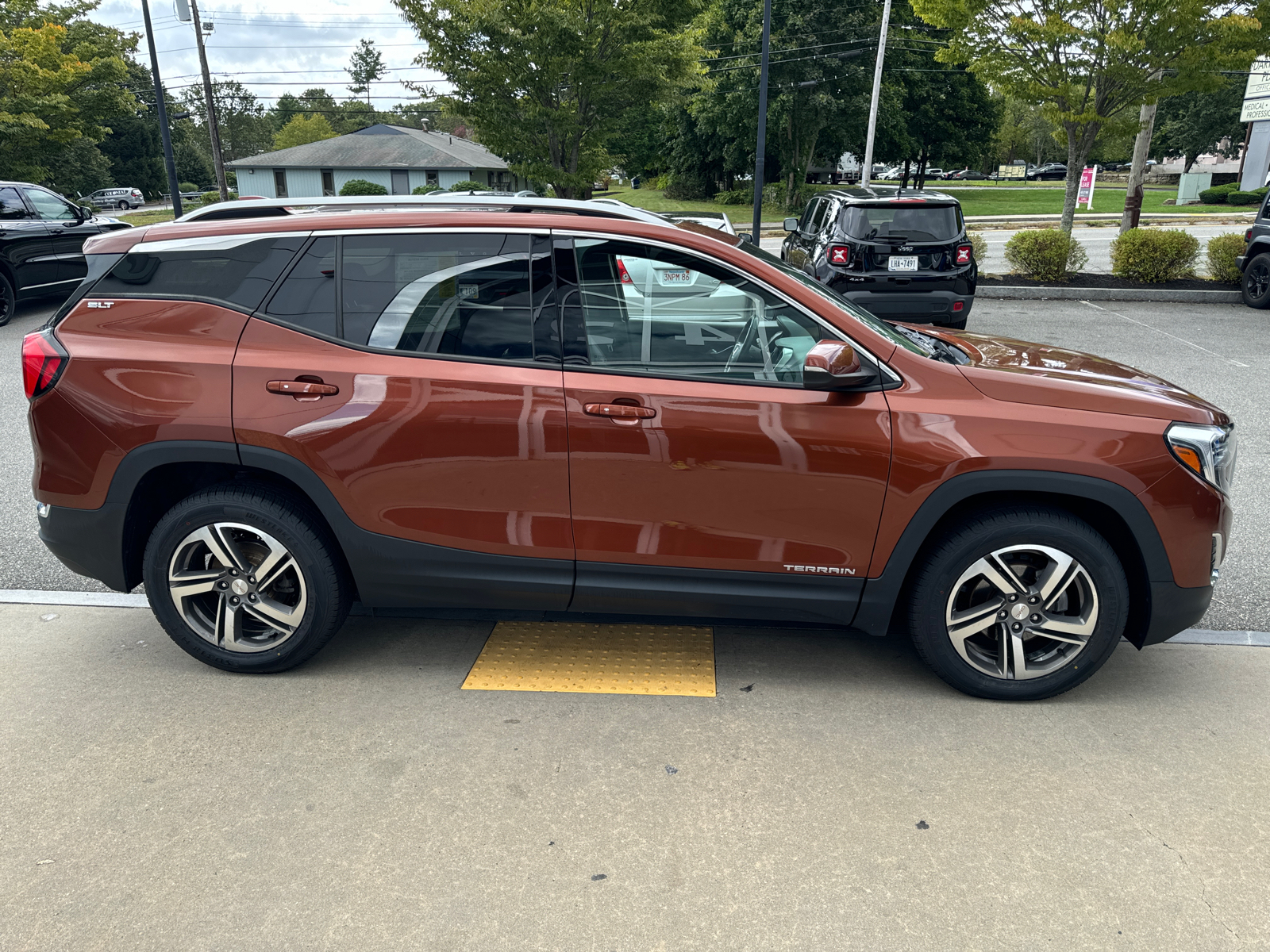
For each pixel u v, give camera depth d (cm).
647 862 240
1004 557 307
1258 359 938
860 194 1018
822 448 296
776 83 4041
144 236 323
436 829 253
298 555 319
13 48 2178
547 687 331
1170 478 293
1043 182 7050
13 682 331
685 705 319
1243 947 212
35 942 214
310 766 282
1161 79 1388
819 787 272
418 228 309
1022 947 212
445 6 1700
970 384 302
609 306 305
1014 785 273
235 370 309
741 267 302
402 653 358
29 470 587
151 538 322
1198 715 312
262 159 6019
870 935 215
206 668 343
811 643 367
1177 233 1484
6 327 1162
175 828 253
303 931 217
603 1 1711
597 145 1959
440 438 305
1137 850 245
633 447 301
